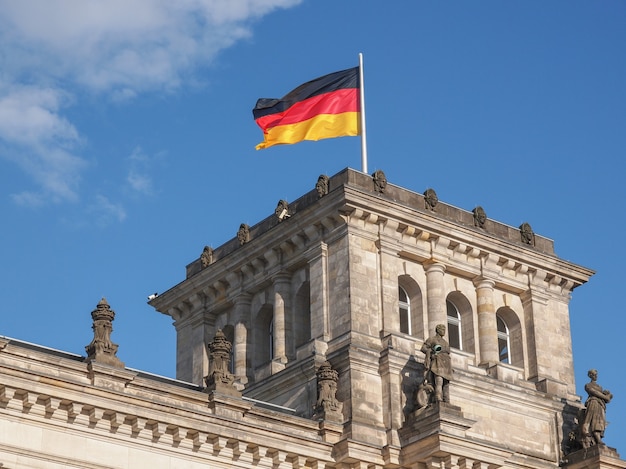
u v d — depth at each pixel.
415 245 107.88
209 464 93.00
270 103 113.50
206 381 95.69
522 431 106.75
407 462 98.88
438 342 101.69
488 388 106.06
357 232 105.25
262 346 110.50
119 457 89.50
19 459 85.81
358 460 97.94
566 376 111.94
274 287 109.19
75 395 88.00
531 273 113.06
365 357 101.62
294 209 110.19
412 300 107.88
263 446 95.06
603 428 107.81
